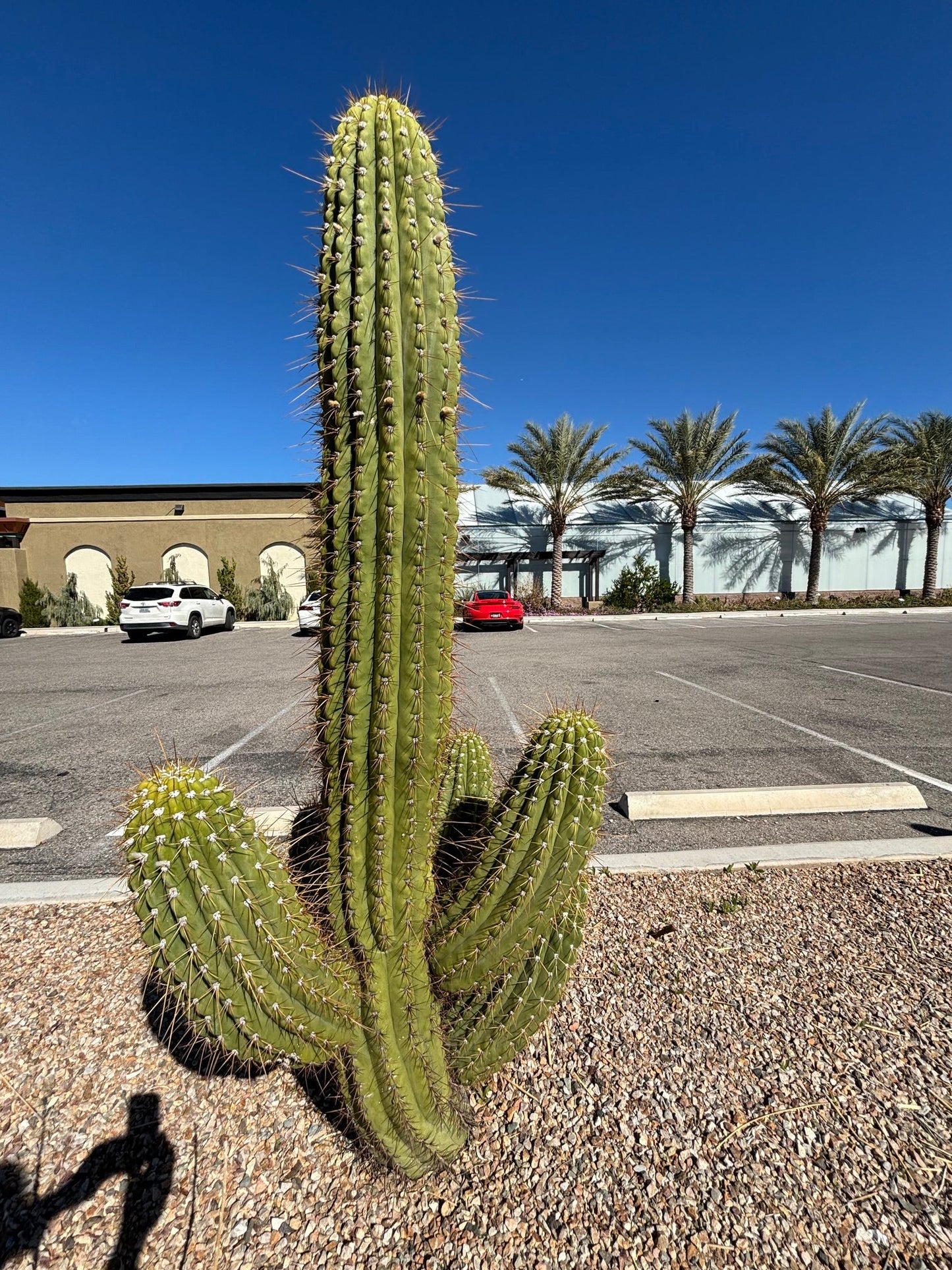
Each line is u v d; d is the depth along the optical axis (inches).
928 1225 63.1
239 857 53.3
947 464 1035.3
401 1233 63.5
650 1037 88.9
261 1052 57.7
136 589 716.0
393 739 57.8
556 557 1032.8
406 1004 63.8
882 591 1202.6
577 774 67.7
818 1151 71.2
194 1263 60.8
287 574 967.0
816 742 242.8
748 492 1109.1
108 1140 74.0
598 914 120.5
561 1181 68.5
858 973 101.6
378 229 53.7
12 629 804.0
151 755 238.7
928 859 141.3
